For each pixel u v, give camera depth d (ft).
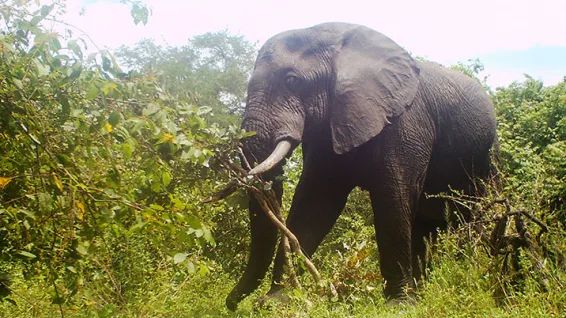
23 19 13.66
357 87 26.35
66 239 14.05
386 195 26.30
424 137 27.58
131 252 22.45
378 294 25.17
